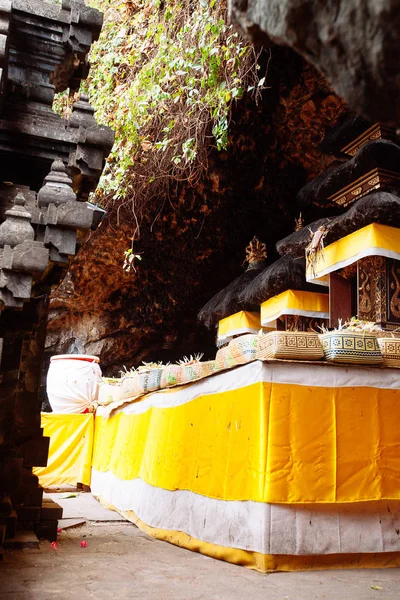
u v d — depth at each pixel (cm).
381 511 328
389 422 342
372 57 77
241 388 343
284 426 317
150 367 554
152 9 802
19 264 252
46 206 296
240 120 1016
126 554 355
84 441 741
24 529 389
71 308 1134
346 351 334
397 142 686
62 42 349
